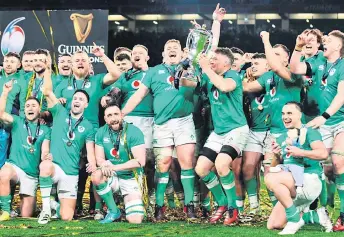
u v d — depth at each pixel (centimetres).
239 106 1148
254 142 1257
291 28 4381
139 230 1056
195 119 1280
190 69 1202
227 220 1134
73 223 1148
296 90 1169
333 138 1138
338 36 1133
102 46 1566
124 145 1174
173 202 1361
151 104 1298
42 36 1575
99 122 1387
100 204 1254
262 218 1230
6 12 1583
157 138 1223
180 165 1210
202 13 4459
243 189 1284
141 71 1314
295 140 1013
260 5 4356
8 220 1179
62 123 1226
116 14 4466
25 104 1230
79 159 1227
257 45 4200
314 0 4306
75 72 1303
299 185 1005
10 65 1371
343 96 1078
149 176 1298
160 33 4297
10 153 1233
